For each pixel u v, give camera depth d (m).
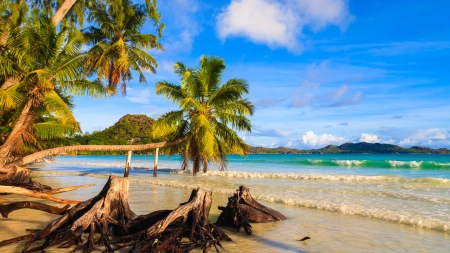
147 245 5.52
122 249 6.20
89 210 6.04
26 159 13.76
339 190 16.11
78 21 19.36
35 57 13.41
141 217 6.62
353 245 6.91
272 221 9.16
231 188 16.91
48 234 5.84
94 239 6.71
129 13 19.59
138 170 35.22
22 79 13.90
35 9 14.38
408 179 21.09
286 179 23.17
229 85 16.86
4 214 6.76
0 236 6.93
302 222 9.14
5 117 17.64
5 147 12.87
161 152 24.31
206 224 6.50
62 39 13.82
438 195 14.39
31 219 8.69
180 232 6.05
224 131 17.58
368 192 15.32
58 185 18.62
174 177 25.36
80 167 41.16
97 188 16.72
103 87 16.22
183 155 20.58
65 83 14.57
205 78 17.23
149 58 21.05
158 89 16.69
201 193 6.70
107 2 19.17
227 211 8.49
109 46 18.81
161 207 11.09
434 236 7.66
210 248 6.61
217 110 17.69
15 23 13.57
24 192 7.80
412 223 8.84
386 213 9.91
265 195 13.98
